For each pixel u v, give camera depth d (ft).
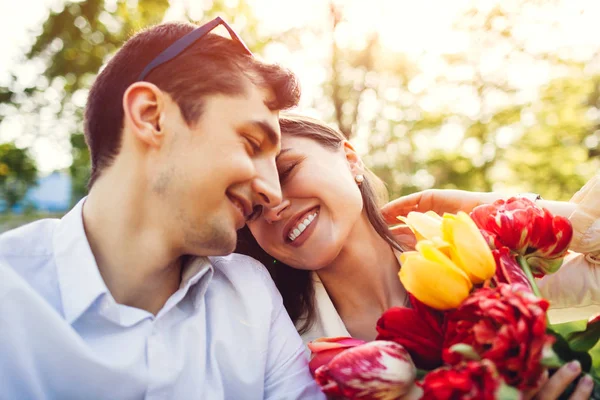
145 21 26.81
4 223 34.94
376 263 4.91
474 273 3.02
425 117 37.60
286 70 3.93
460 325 2.87
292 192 4.39
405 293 5.01
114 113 3.72
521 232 3.37
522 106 41.81
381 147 34.27
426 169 41.06
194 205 3.56
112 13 27.02
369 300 5.00
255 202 3.83
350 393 2.98
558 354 2.94
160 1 26.61
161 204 3.60
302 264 4.55
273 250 4.58
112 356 3.53
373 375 2.94
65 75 28.71
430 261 2.96
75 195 36.45
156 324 3.78
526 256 3.57
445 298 2.96
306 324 4.98
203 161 3.51
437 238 3.17
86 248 3.67
